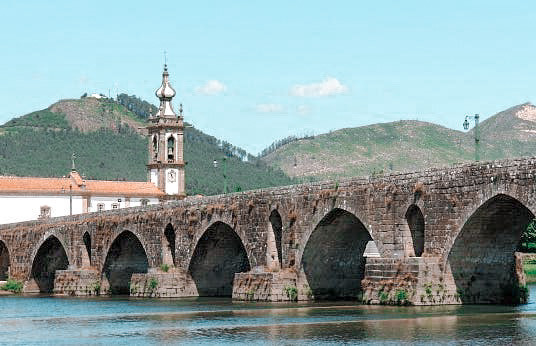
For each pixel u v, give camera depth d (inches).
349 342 2984.7
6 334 3582.7
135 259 6141.7
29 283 6939.0
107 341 3260.3
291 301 4424.2
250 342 3093.0
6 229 7411.4
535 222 7613.2
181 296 5285.4
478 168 3474.4
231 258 5359.3
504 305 3737.7
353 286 4557.1
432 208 3678.6
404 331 3129.9
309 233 4345.5
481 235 3609.7
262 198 4680.1
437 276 3646.7
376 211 3949.3
